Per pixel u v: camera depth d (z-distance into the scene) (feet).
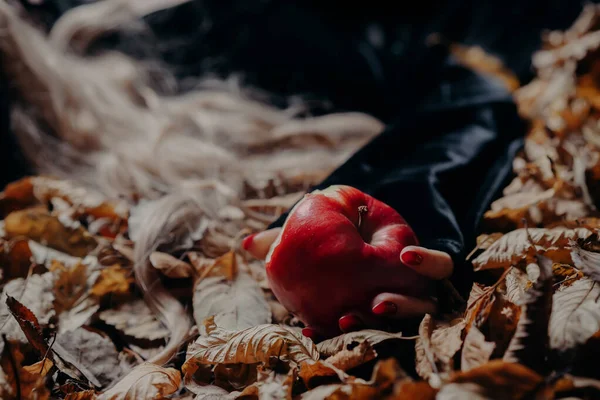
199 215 2.12
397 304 1.54
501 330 1.50
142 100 3.17
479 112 2.41
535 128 2.54
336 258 1.52
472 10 3.68
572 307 1.43
